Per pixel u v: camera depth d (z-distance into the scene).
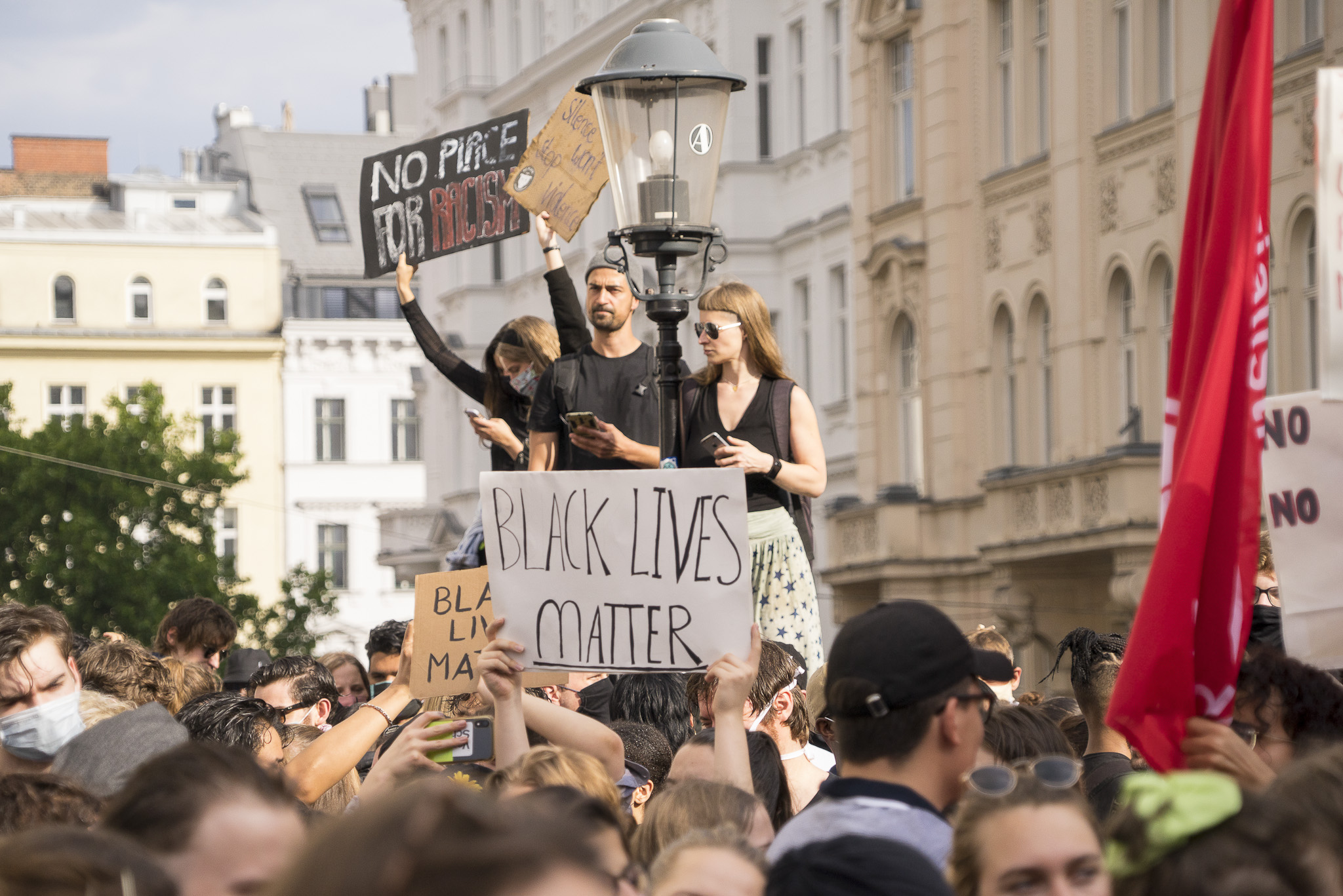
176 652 11.11
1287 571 5.68
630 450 7.98
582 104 9.65
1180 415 5.57
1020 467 28.58
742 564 5.84
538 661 6.00
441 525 52.97
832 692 4.53
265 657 11.96
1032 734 5.90
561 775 5.09
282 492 67.31
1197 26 24.95
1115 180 26.88
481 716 6.29
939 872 3.79
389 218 10.70
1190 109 25.05
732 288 8.38
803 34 36.78
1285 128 23.14
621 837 3.74
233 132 79.88
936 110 31.31
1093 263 27.39
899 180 33.19
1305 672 5.41
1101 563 26.86
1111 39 27.27
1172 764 5.20
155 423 47.66
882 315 33.06
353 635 67.94
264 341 66.69
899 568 31.05
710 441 8.27
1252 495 5.30
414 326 10.50
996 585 28.86
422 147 10.56
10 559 46.41
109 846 3.01
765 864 4.25
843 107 35.44
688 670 5.84
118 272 66.25
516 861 2.07
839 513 33.03
